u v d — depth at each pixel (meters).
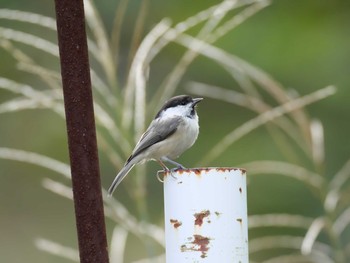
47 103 7.52
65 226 14.30
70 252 8.16
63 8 4.01
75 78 4.03
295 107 7.96
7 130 14.02
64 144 13.81
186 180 4.04
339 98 13.05
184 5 13.70
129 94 7.55
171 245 4.09
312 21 13.52
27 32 14.03
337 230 7.93
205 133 13.25
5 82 7.69
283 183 12.20
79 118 4.03
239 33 13.16
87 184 4.04
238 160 12.48
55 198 14.32
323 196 8.09
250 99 8.59
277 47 13.25
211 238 4.01
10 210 14.39
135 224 7.44
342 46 13.36
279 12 13.50
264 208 12.18
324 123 13.09
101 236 4.05
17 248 14.20
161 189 13.29
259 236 11.86
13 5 14.04
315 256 8.20
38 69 7.71
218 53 8.76
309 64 13.27
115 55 7.86
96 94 8.90
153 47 8.63
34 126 14.05
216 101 13.41
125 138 7.51
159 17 13.84
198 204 4.02
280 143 11.92
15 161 14.01
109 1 14.06
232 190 4.04
